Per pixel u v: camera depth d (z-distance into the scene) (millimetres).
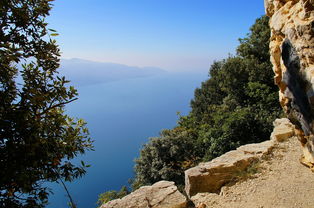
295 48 4281
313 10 3756
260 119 12055
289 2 4734
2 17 2311
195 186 6020
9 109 2248
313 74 3898
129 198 5344
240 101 18156
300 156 6516
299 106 4656
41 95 2393
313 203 4512
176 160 12031
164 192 5492
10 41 2350
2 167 2098
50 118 2568
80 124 2973
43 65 2645
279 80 5707
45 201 2398
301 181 5336
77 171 2533
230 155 7254
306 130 4816
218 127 12727
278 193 5078
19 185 2121
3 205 2094
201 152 12820
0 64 2242
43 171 2332
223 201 5270
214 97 24500
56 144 2477
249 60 18828
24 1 2473
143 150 12688
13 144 2145
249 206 4867
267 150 7188
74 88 2705
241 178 6012
